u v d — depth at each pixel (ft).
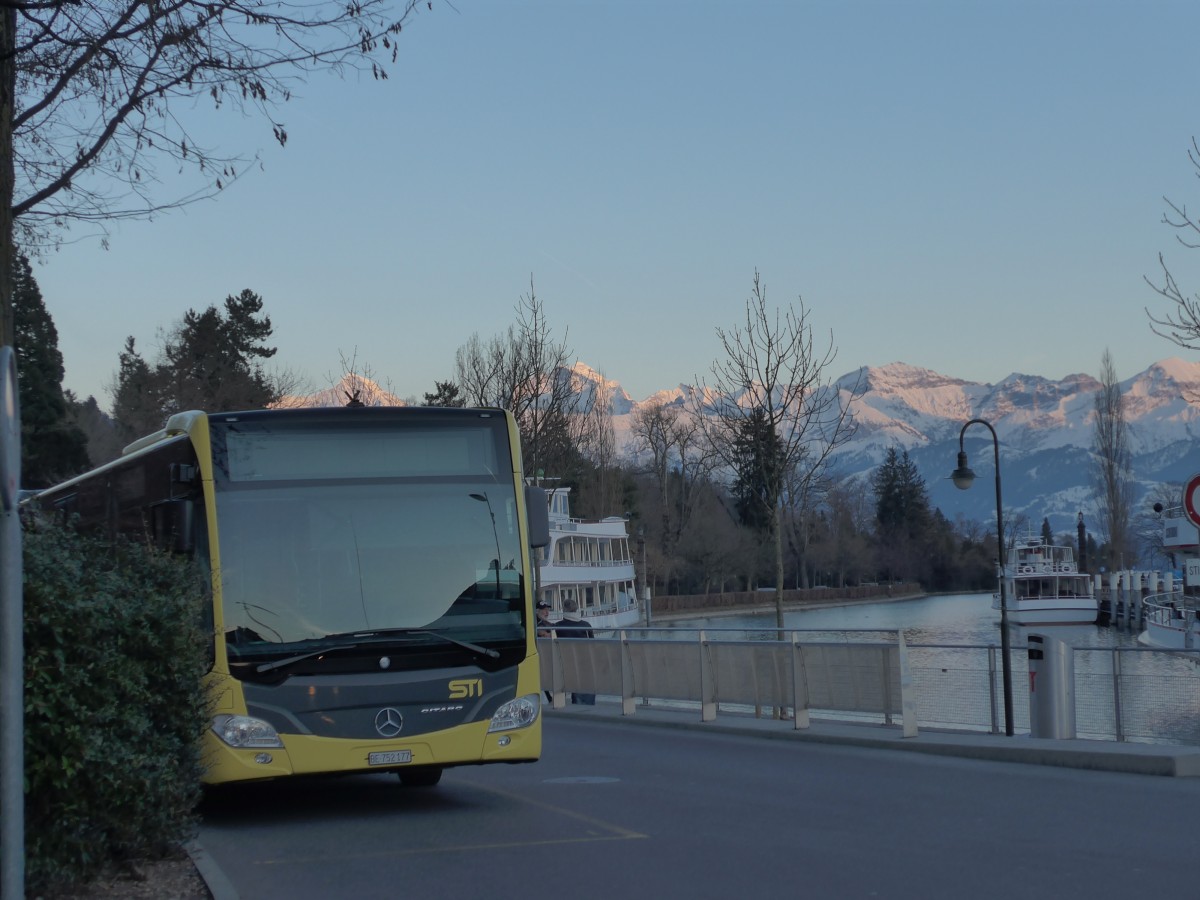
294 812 41.88
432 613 38.58
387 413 39.78
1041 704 55.88
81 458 225.35
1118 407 322.55
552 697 84.33
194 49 36.58
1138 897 26.13
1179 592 200.85
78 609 25.40
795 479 156.66
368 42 37.19
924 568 527.81
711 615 334.85
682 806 39.99
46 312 225.35
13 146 35.06
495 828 36.68
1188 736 52.75
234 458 38.29
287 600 37.55
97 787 25.62
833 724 63.21
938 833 34.06
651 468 381.40
